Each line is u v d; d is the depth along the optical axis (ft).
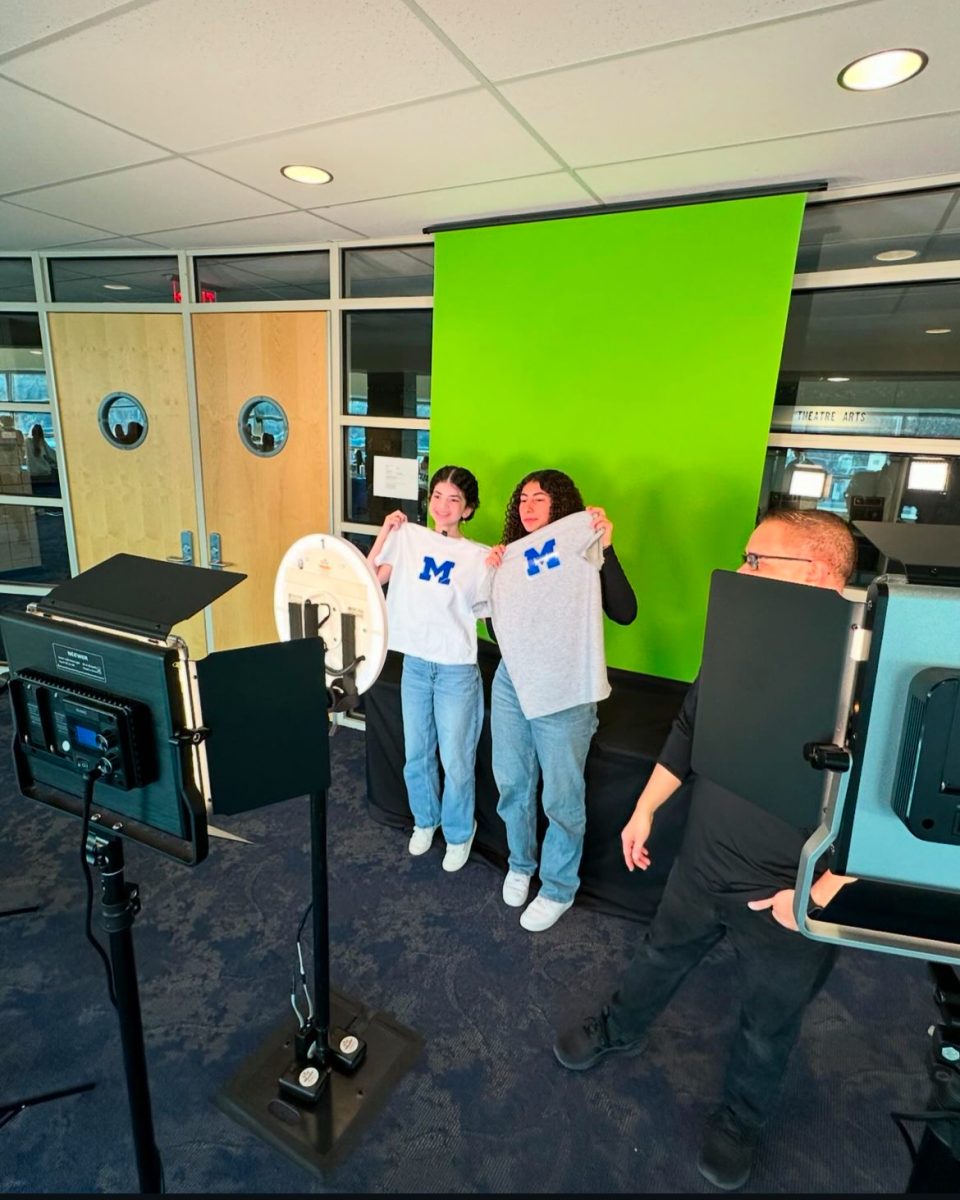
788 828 3.86
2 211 8.49
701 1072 5.22
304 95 5.21
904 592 2.04
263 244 9.84
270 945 6.38
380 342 9.75
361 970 6.12
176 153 6.45
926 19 3.96
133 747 3.15
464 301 8.41
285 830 8.33
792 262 6.68
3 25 4.34
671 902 4.59
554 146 5.95
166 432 11.20
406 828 8.42
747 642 2.73
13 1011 5.55
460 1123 4.75
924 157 5.90
